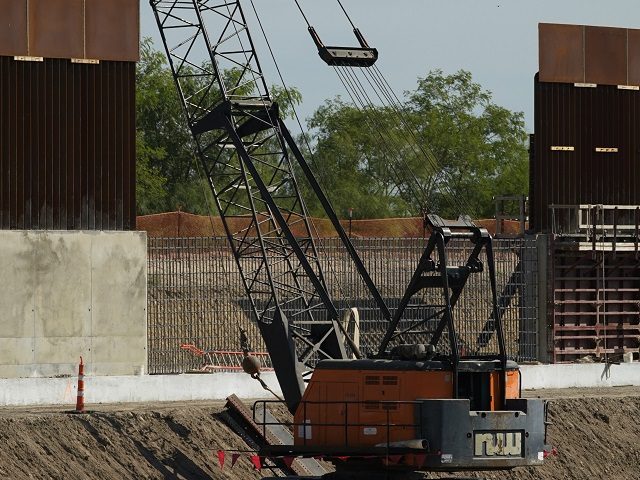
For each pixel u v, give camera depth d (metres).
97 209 148.50
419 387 104.88
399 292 177.00
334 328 124.44
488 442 103.25
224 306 172.25
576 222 177.38
